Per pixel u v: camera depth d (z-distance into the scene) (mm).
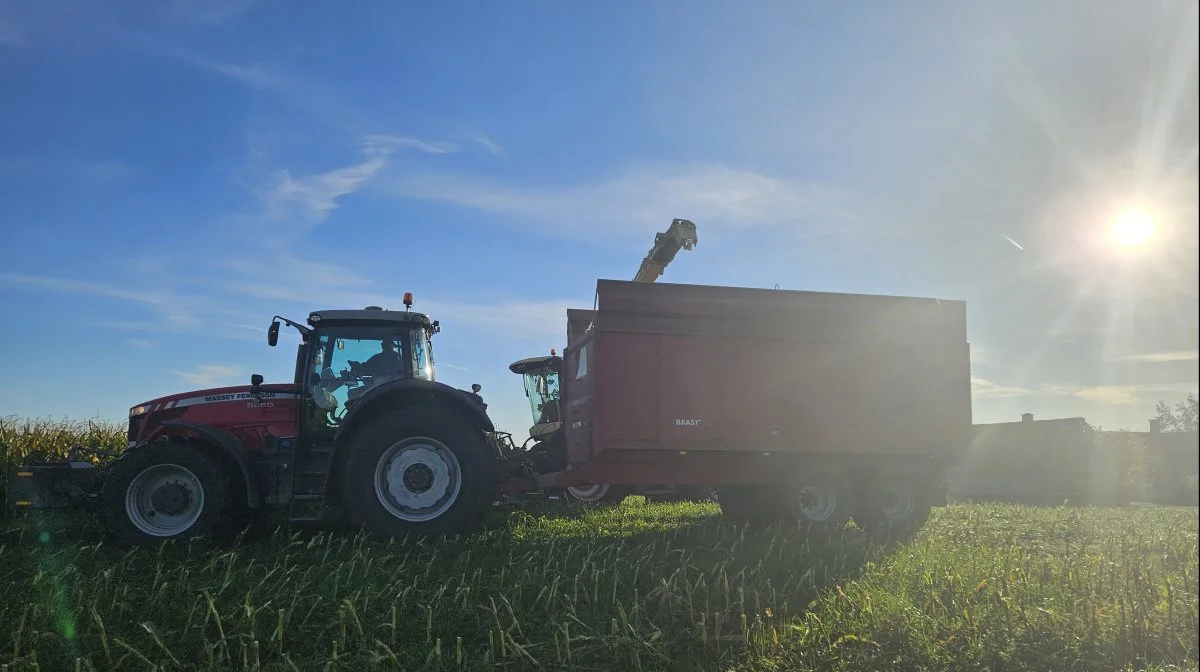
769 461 8945
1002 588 5676
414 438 7250
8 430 9820
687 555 6617
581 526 8523
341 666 4051
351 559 5977
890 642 4699
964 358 9719
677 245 11625
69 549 6418
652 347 8633
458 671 4059
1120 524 10609
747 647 4484
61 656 4074
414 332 8180
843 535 8641
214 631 4477
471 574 5766
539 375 13195
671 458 8633
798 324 9117
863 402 9266
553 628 4660
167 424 6898
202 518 6730
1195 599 5664
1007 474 22828
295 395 7723
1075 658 4680
